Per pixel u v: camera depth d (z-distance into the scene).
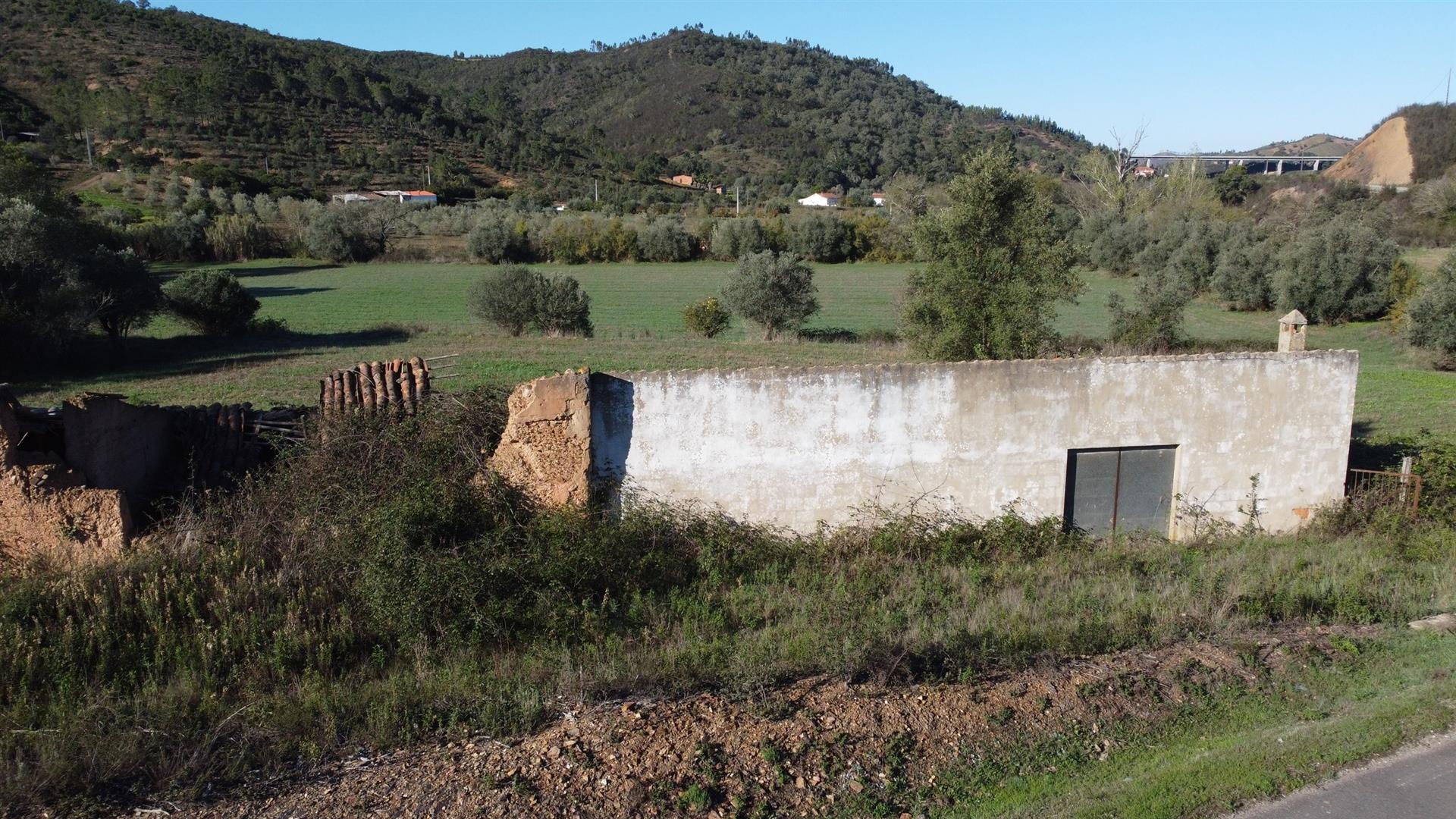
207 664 7.90
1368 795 6.21
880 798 6.14
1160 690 7.73
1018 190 19.73
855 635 8.65
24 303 29.14
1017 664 8.05
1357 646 8.77
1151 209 73.38
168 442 12.50
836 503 12.61
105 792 6.04
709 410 12.03
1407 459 14.55
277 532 10.69
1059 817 5.93
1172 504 13.92
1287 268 46.75
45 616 8.70
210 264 74.06
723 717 6.93
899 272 73.19
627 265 77.81
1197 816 6.00
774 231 81.00
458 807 5.83
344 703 7.30
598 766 6.28
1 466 10.24
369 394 12.57
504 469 11.50
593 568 10.19
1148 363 13.33
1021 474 13.18
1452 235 64.31
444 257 78.94
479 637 8.70
